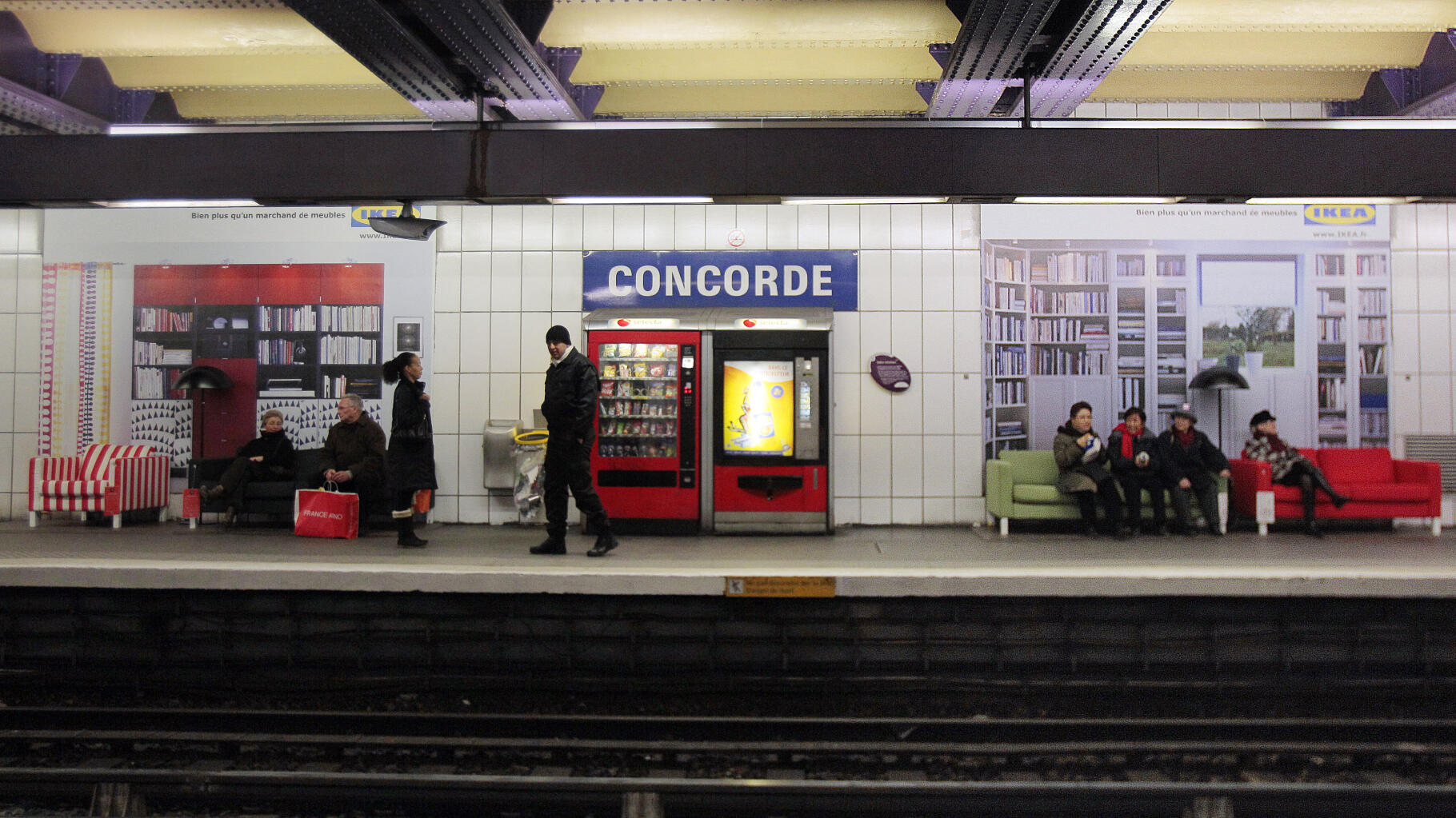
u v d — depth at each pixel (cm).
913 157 532
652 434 734
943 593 537
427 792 386
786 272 802
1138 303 806
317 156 548
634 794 363
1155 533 730
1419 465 736
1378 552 630
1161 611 541
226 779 378
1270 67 656
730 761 446
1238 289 803
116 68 679
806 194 537
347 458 738
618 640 557
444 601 559
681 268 805
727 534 731
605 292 806
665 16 563
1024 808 370
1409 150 525
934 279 800
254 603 566
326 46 598
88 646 571
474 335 812
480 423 810
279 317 820
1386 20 559
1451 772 429
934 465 796
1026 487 737
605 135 541
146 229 827
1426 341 800
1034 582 535
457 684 546
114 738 448
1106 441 806
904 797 374
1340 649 537
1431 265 800
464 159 546
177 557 605
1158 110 796
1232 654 538
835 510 795
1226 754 442
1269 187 527
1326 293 803
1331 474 764
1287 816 371
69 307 827
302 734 477
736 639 554
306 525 720
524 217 812
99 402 825
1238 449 801
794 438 732
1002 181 531
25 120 628
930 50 602
